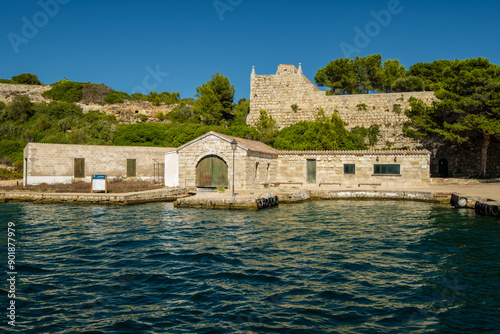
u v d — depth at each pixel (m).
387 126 53.16
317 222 20.80
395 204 28.38
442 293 10.33
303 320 8.72
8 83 98.38
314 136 45.91
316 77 66.31
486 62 41.34
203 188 32.41
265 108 59.03
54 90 87.44
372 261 13.30
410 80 58.25
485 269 12.36
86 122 66.81
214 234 17.67
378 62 65.12
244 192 29.44
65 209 25.36
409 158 34.59
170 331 8.21
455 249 14.88
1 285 10.88
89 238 16.77
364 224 20.17
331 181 36.59
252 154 32.59
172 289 10.63
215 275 11.80
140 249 14.91
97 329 8.28
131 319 8.77
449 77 42.62
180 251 14.61
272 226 19.64
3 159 49.25
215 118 62.00
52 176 36.50
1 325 8.38
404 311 9.20
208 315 8.98
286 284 11.02
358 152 35.97
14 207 26.09
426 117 43.22
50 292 10.38
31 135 59.19
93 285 10.92
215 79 66.56
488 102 37.88
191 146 32.59
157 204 28.22
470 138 46.88
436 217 22.28
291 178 37.62
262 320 8.73
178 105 79.31
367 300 9.86
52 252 14.42
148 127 51.59
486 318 8.84
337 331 8.21
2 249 14.81
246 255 14.06
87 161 37.75
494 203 22.19
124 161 38.91
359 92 66.62
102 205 27.33
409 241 16.27
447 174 48.34
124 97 91.94
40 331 8.15
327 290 10.53
